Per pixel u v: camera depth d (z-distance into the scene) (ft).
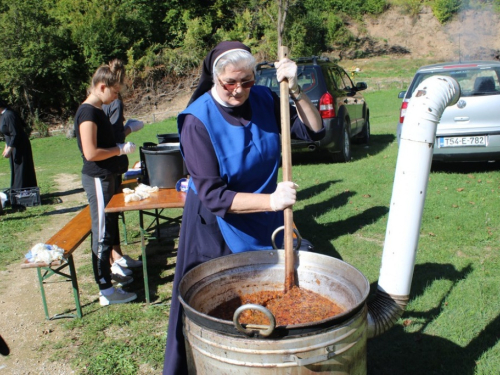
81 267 16.70
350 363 6.14
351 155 32.63
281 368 5.74
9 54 100.42
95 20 112.88
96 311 13.08
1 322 12.86
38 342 11.73
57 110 108.17
